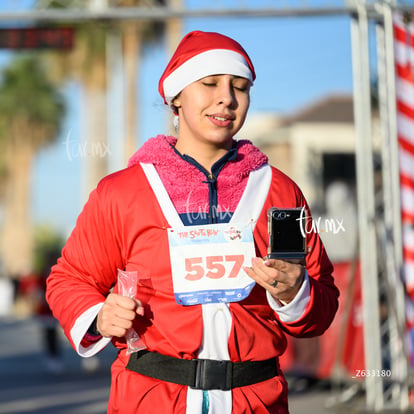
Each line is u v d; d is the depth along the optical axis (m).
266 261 3.77
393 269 11.88
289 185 4.29
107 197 4.11
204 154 4.18
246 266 3.95
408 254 11.90
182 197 4.07
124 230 4.05
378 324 11.84
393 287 11.84
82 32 47.50
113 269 4.20
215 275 3.94
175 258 3.95
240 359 3.91
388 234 11.96
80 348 3.97
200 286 3.92
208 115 4.08
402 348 11.54
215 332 3.89
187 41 4.23
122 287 3.88
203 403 3.84
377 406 11.81
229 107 4.09
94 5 11.90
